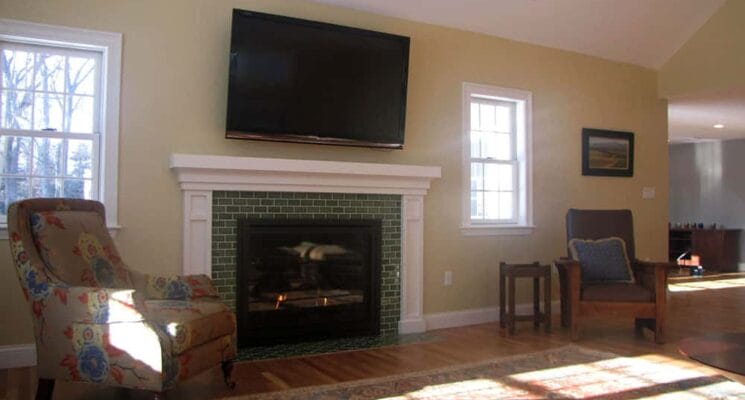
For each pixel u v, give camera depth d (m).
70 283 2.82
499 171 5.42
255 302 4.16
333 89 4.32
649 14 5.58
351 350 4.08
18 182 3.63
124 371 2.63
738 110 7.15
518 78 5.38
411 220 4.69
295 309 4.27
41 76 3.69
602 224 4.86
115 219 3.74
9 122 3.61
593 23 5.46
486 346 4.20
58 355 2.73
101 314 2.66
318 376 3.42
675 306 5.90
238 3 4.15
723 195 10.27
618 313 4.30
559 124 5.64
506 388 3.18
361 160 4.60
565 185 5.68
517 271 4.64
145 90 3.85
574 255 4.66
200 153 4.02
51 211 2.96
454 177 5.02
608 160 5.96
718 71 5.84
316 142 4.29
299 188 4.23
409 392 3.10
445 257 4.97
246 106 4.02
